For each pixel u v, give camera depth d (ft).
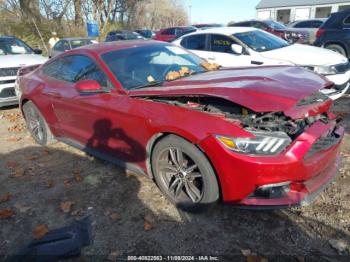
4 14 75.61
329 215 9.29
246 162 7.92
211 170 8.68
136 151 10.67
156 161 10.04
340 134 9.93
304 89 9.01
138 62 12.25
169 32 69.00
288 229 8.87
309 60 19.49
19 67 22.16
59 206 10.59
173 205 10.20
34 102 14.99
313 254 8.01
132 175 12.23
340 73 19.13
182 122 8.91
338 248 8.12
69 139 14.12
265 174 7.91
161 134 9.57
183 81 10.87
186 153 9.05
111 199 10.77
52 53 46.16
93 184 11.79
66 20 86.69
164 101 9.89
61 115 13.62
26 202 10.96
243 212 9.65
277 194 8.36
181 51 14.15
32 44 70.79
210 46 23.12
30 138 17.12
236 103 8.34
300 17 124.98
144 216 9.78
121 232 9.19
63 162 13.82
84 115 12.23
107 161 13.37
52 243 8.32
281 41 23.25
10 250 8.74
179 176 9.67
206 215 9.62
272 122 8.52
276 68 11.51
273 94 8.52
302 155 8.07
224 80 10.03
